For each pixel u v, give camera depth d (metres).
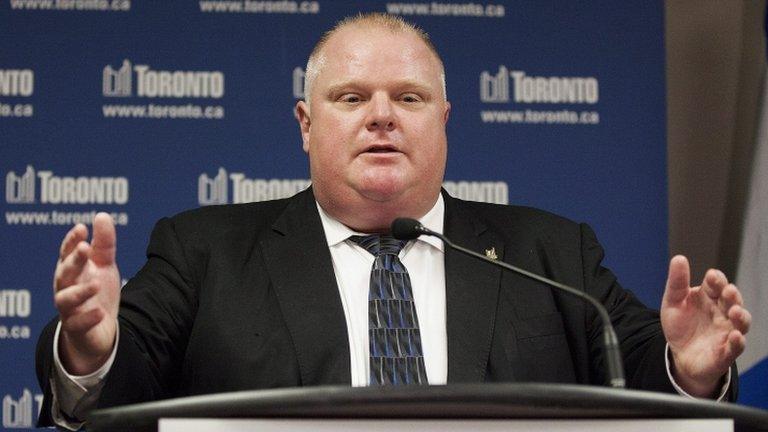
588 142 10.47
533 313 6.39
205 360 6.14
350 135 6.65
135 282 6.47
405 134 6.65
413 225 5.52
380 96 6.64
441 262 6.66
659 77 10.62
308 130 7.34
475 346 6.15
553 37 10.63
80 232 4.63
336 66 6.77
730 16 11.30
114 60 10.30
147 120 10.23
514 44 10.59
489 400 3.45
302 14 10.54
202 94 10.32
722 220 11.03
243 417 3.62
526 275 5.20
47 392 5.38
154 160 10.17
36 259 9.92
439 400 3.45
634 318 6.39
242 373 6.02
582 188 10.39
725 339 5.02
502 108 10.48
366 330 6.31
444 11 10.62
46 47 10.26
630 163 10.45
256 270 6.48
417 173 6.65
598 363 6.36
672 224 11.07
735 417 3.75
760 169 10.35
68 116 10.16
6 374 9.72
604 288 6.66
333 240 6.73
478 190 10.34
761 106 10.52
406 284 6.42
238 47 10.43
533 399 3.47
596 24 10.67
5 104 10.12
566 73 10.58
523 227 6.91
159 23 10.39
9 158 10.04
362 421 3.65
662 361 5.54
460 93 10.48
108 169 10.12
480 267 6.55
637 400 3.56
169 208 10.12
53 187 10.04
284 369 6.01
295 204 6.99
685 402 3.65
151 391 5.76
